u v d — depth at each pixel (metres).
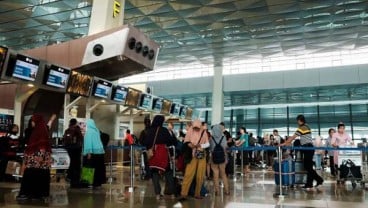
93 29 10.98
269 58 22.08
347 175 7.93
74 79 10.77
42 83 9.81
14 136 9.55
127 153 15.51
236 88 22.52
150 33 17.38
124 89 13.49
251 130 24.75
